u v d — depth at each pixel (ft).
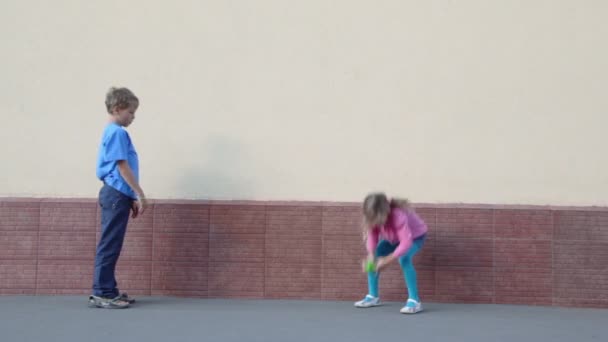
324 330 15.11
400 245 17.02
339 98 19.84
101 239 17.69
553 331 15.43
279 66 19.94
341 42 19.92
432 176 19.63
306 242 19.49
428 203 19.60
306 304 18.67
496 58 19.75
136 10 20.13
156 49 20.07
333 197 19.71
